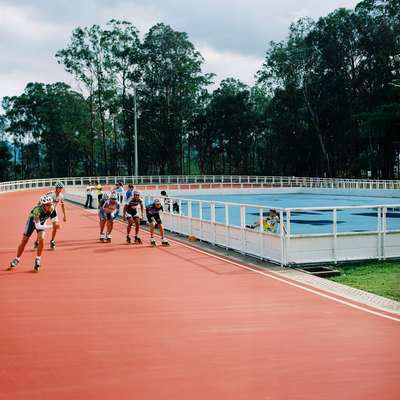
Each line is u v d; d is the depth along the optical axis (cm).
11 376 531
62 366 560
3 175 10019
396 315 787
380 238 1375
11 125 10956
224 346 630
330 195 5572
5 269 1190
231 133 9550
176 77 8775
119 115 10131
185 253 1459
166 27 8769
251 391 491
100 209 1712
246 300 885
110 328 711
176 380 519
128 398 475
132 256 1402
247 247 1424
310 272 1210
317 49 7694
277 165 9688
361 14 7231
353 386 505
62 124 9938
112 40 8788
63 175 10969
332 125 7869
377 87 7056
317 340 657
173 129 9006
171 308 828
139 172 10588
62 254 1434
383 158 7356
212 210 1642
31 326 720
